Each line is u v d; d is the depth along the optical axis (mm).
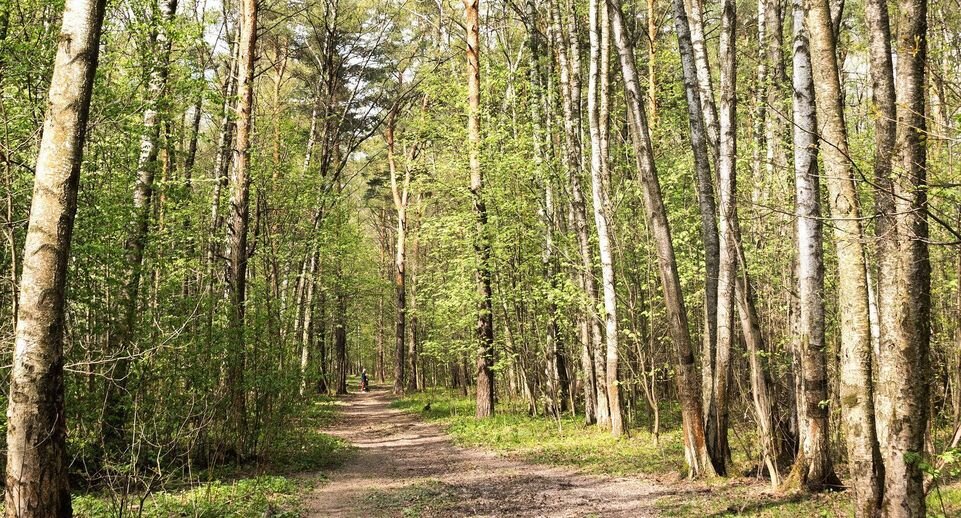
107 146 10195
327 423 22578
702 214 10750
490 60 21734
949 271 9938
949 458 5395
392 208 42844
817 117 8125
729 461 10023
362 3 24016
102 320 10062
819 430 8359
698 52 11344
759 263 12312
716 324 10430
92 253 9383
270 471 12102
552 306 18625
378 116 28266
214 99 11539
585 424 17438
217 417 11453
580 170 17250
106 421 9352
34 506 4680
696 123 10844
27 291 4875
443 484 10766
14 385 4781
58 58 5148
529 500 9227
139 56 10688
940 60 6379
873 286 9484
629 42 10445
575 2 17391
